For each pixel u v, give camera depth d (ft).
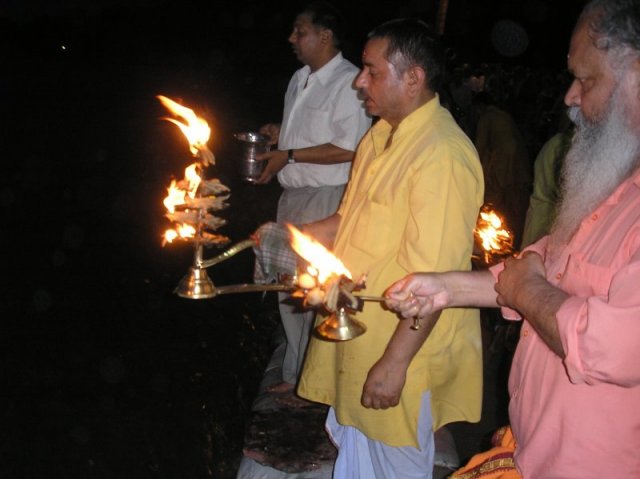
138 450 13.61
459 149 8.44
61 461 13.24
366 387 8.46
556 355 6.32
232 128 53.36
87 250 24.59
